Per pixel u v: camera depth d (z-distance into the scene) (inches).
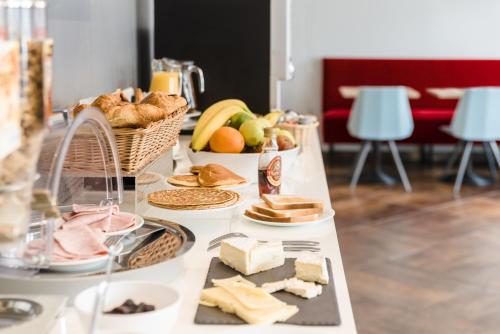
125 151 59.4
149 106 61.5
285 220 61.6
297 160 99.2
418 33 287.4
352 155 293.9
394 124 238.5
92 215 52.2
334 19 288.0
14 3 32.6
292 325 40.2
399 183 248.1
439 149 294.8
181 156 95.7
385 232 183.5
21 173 32.8
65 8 76.7
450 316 126.3
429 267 154.6
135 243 51.2
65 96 77.2
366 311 128.6
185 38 131.2
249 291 43.0
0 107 31.1
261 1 129.0
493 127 233.8
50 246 39.0
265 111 131.7
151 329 34.9
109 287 38.3
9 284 42.1
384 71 288.7
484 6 284.7
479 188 239.6
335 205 214.4
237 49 130.5
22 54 32.6
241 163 82.5
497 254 164.1
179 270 49.3
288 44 130.0
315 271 47.1
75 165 58.9
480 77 287.0
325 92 290.8
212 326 39.9
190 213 61.4
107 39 102.3
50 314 38.2
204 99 132.3
